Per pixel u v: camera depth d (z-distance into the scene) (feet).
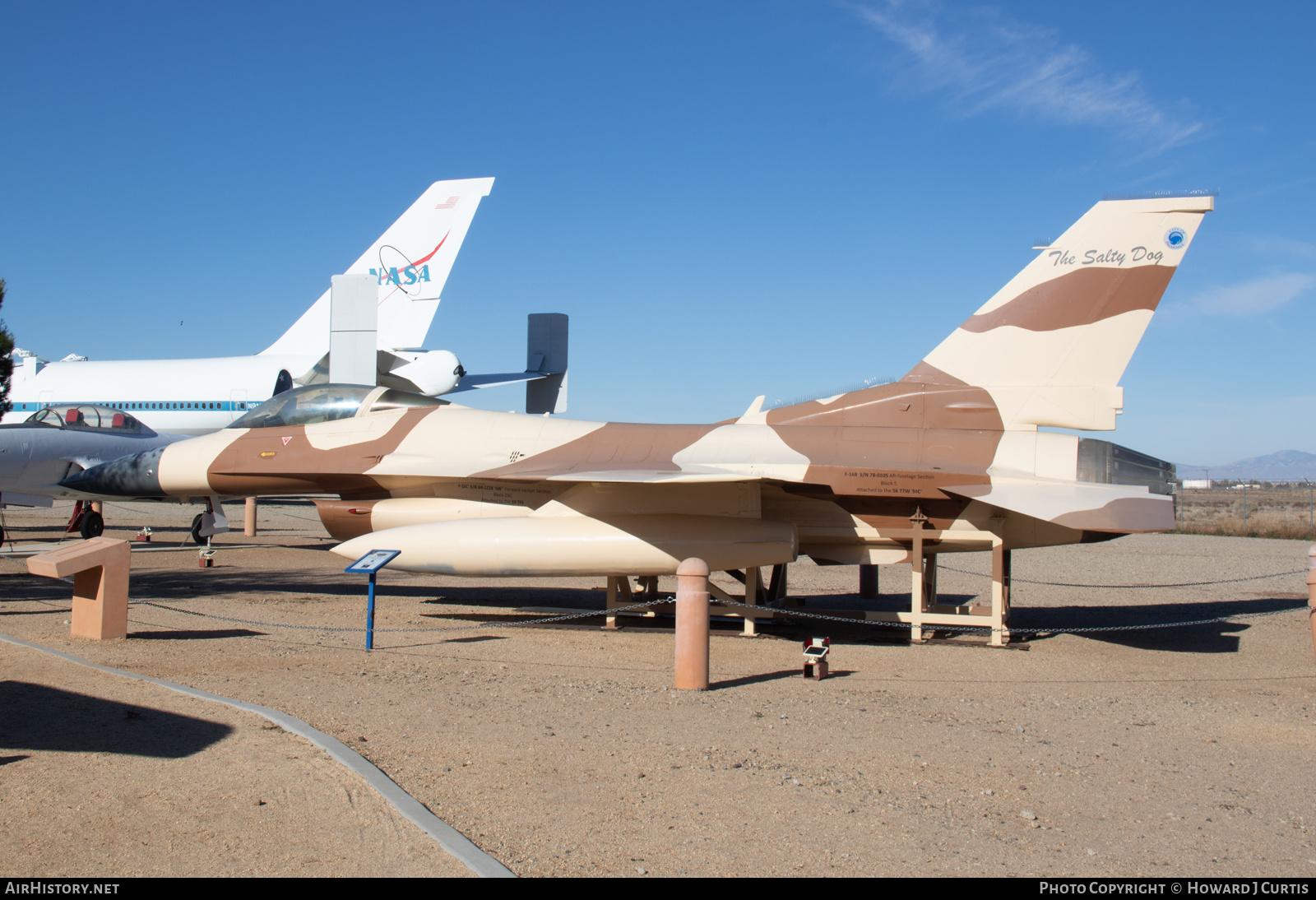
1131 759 17.43
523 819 13.51
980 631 34.22
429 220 105.60
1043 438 32.58
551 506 34.14
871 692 23.08
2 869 11.05
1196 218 32.01
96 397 101.35
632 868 11.80
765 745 17.87
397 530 33.94
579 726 18.84
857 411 34.45
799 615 32.09
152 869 11.15
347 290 80.59
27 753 15.46
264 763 15.23
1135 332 32.45
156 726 17.24
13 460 56.65
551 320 132.57
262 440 38.81
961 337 34.19
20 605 33.30
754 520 32.40
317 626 31.01
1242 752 17.95
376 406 39.96
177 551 56.29
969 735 18.93
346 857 11.65
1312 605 26.40
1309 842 13.24
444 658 26.02
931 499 31.76
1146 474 32.76
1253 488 339.16
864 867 12.04
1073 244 33.04
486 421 37.42
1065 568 59.52
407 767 15.70
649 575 33.42
